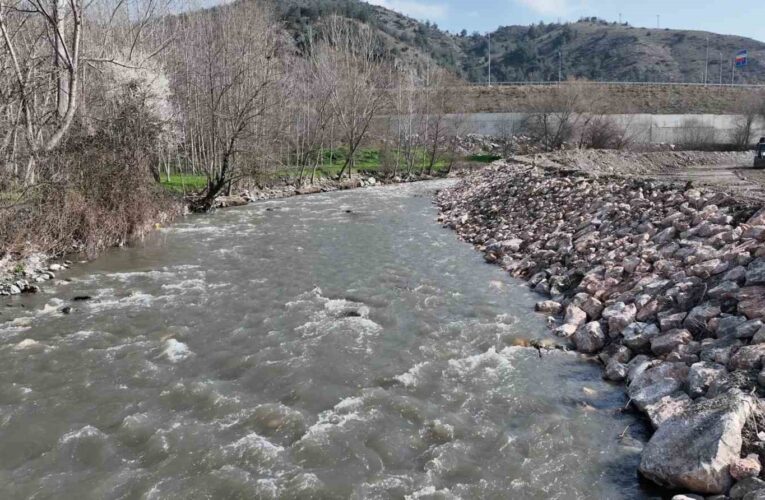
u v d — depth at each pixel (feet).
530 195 64.69
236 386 25.00
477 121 193.98
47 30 59.72
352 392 24.23
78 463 19.49
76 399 23.99
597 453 19.42
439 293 38.73
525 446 19.99
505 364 26.89
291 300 37.47
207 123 95.86
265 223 70.79
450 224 68.08
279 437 20.86
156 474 18.72
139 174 60.18
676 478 16.62
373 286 40.63
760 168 124.67
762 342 20.84
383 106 136.98
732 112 204.85
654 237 37.27
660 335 25.50
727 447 16.21
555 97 169.89
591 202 51.72
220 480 18.31
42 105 66.49
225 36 96.27
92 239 51.13
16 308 36.19
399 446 20.20
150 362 27.63
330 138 132.46
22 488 18.12
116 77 74.28
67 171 52.11
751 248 27.58
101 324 33.09
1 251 44.45
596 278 34.96
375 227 67.62
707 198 38.65
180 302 37.29
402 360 27.48
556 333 30.37
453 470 18.74
